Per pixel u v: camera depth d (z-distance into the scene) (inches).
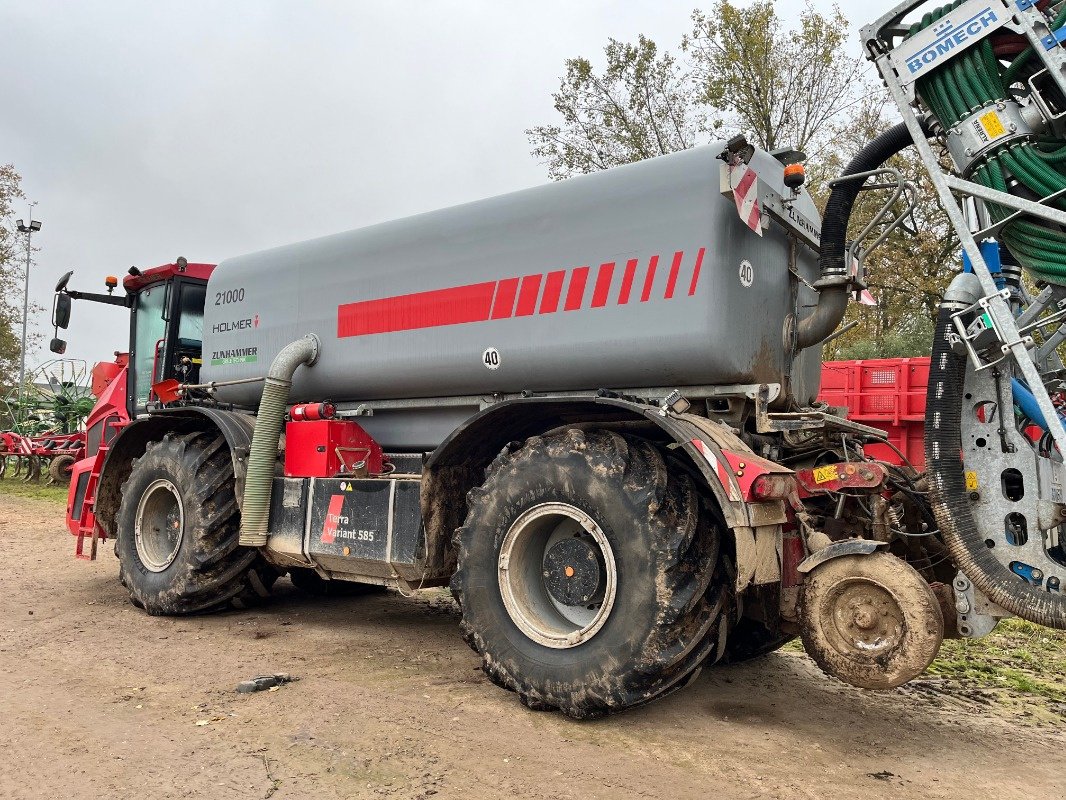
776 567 124.9
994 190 114.5
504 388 163.2
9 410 777.6
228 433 197.8
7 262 1205.1
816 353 183.0
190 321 263.6
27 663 162.1
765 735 129.0
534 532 141.5
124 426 233.5
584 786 107.3
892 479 136.3
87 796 103.0
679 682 124.8
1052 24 112.0
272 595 235.6
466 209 169.8
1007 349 113.8
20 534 366.6
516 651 136.5
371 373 183.2
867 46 124.5
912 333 517.7
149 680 151.5
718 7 724.7
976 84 116.1
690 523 125.2
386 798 103.1
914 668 111.7
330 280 195.5
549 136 821.2
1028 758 122.3
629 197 143.6
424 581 163.6
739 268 137.3
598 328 144.8
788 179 139.9
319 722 129.2
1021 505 117.5
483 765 113.4
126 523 217.3
